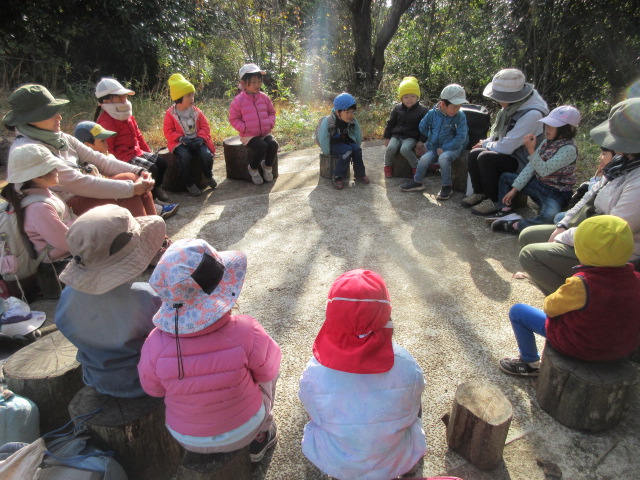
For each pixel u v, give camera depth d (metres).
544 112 3.94
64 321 1.87
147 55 9.09
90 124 3.77
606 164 2.69
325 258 3.74
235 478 1.78
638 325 2.00
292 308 3.13
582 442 2.12
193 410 1.67
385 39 10.02
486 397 2.02
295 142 7.05
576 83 8.49
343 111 4.88
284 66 11.18
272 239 4.06
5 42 7.71
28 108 2.99
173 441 2.03
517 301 3.13
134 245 1.88
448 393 2.41
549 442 2.12
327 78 11.33
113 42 8.62
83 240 1.74
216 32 11.21
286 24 11.61
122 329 1.85
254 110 5.07
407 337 2.82
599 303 1.95
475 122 5.09
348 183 5.27
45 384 2.07
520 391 2.40
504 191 4.23
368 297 1.57
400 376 1.65
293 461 2.08
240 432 1.75
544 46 8.22
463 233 4.07
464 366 2.58
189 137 4.98
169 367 1.62
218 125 7.64
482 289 3.27
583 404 2.09
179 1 9.77
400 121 5.19
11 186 2.77
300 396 1.75
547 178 3.78
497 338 2.79
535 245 2.74
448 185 4.68
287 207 4.69
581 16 7.74
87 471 1.76
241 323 1.73
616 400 2.07
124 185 3.28
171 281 1.56
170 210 4.47
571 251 2.61
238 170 5.45
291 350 2.74
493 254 3.72
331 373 1.67
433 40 10.85
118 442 1.85
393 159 5.33
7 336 2.56
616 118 2.42
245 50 11.29
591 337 2.02
